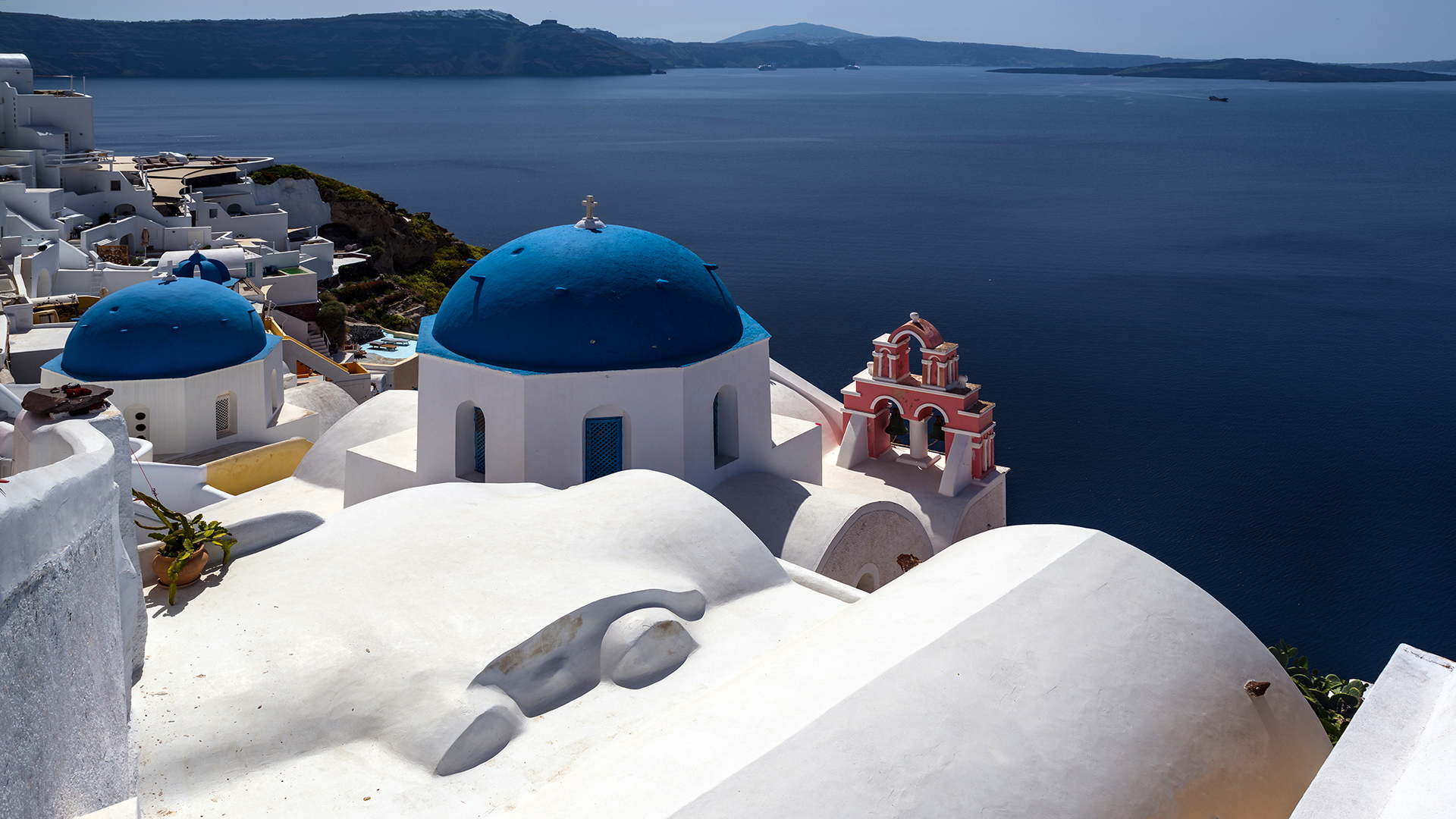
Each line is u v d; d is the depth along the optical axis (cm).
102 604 720
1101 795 807
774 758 764
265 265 6381
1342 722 1900
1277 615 4062
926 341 2141
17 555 552
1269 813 881
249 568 1173
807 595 1232
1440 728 689
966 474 2133
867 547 1791
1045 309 9319
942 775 777
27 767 559
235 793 853
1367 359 7762
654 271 1784
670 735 836
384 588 1086
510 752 923
